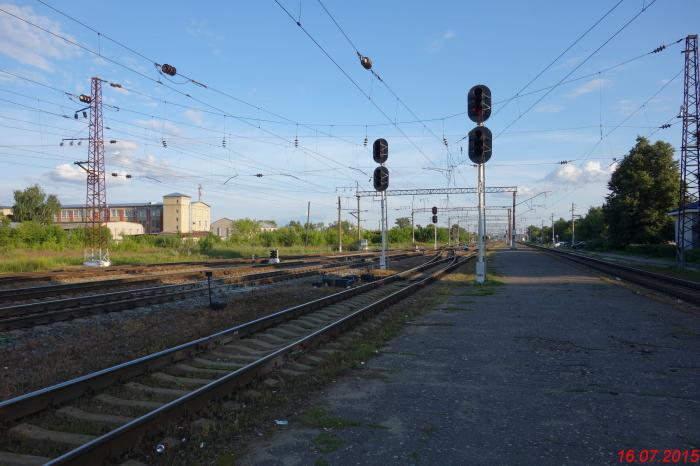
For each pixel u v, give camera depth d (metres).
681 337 10.59
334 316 13.98
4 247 43.34
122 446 4.89
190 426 5.52
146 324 12.11
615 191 70.62
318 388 7.22
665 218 64.69
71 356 8.97
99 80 39.19
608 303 16.09
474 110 19.69
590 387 7.11
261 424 5.75
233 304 15.57
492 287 21.30
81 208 118.25
